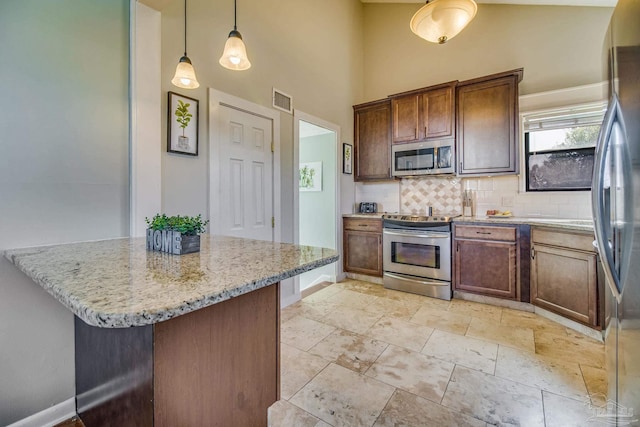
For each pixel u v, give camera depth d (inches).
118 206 67.6
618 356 44.8
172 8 78.6
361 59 170.2
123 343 38.9
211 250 50.4
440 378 68.6
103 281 31.9
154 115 72.0
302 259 43.0
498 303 114.0
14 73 53.9
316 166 162.7
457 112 127.6
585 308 87.4
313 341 86.9
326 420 55.9
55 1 58.4
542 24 122.7
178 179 79.8
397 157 143.8
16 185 54.4
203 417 37.9
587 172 112.6
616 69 43.1
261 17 105.3
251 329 44.4
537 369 71.4
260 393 46.2
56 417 58.1
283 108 115.0
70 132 60.6
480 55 137.9
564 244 93.4
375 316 105.1
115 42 66.8
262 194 105.9
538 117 120.6
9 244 53.5
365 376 69.7
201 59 85.7
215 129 89.4
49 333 57.4
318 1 134.6
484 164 122.0
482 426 53.9
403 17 159.8
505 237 110.6
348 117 158.2
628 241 39.3
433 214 145.3
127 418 38.6
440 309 111.1
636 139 36.6
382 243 141.3
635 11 36.6
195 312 36.7
